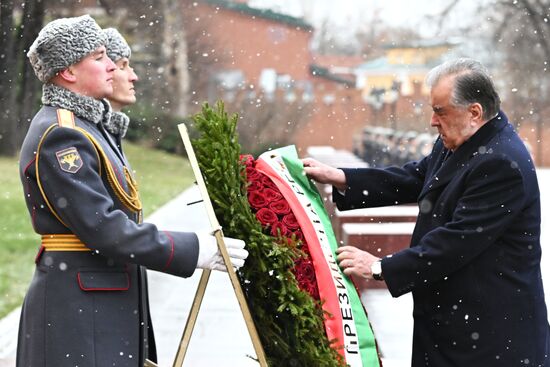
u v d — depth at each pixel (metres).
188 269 4.01
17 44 27.98
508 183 4.34
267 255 4.05
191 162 4.01
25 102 29.52
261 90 47.28
